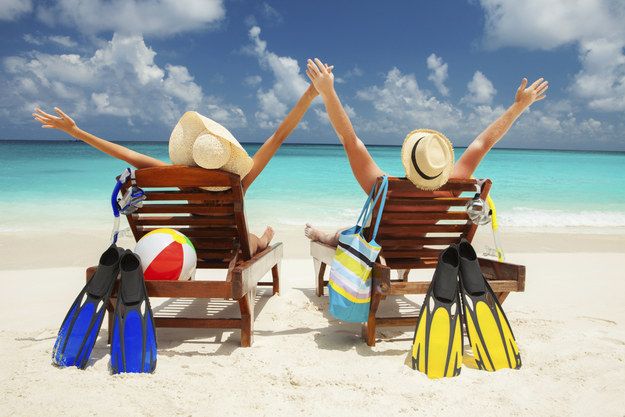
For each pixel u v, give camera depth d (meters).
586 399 2.60
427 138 3.39
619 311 4.46
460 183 3.56
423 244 3.86
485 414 2.41
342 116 3.74
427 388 2.68
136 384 2.63
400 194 3.60
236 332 3.82
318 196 14.20
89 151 49.69
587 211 12.40
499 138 3.98
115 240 3.53
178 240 3.37
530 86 3.93
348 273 3.43
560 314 4.33
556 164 39.47
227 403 2.47
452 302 3.20
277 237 8.33
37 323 3.94
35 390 2.52
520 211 12.24
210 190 3.58
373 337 3.49
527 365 3.08
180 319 3.39
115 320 3.00
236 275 3.14
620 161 50.88
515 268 3.43
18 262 6.29
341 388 2.68
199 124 3.46
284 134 3.96
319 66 3.67
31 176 18.48
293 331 3.87
